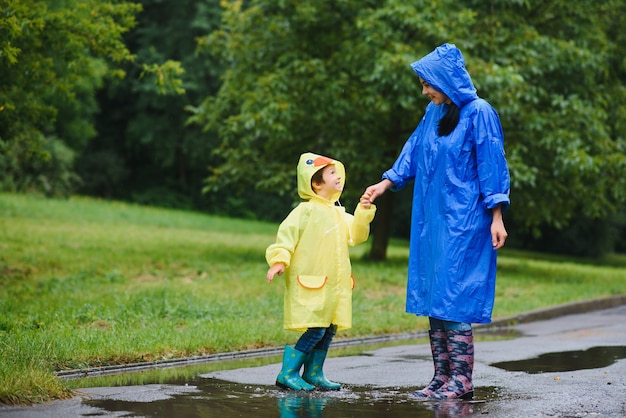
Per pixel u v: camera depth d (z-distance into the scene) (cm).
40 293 1333
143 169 5250
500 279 1984
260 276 1708
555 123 2047
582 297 1620
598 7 2230
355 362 820
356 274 1845
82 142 4334
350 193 2188
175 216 3850
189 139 4803
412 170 671
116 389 631
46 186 3888
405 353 903
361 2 2067
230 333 948
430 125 659
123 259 1939
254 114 1995
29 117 1502
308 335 649
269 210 5225
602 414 542
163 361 804
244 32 2214
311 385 652
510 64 2002
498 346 961
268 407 566
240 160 2233
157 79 1488
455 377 620
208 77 4772
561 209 2312
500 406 573
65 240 2319
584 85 2156
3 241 2155
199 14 4516
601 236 4259
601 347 948
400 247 3462
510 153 2034
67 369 732
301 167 663
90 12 1490
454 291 622
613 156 2077
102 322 1021
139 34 4838
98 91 4778
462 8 2048
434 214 641
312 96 2011
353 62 2008
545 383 675
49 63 1458
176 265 1892
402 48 1870
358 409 562
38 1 1449
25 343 771
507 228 4297
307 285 642
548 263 3041
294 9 2148
